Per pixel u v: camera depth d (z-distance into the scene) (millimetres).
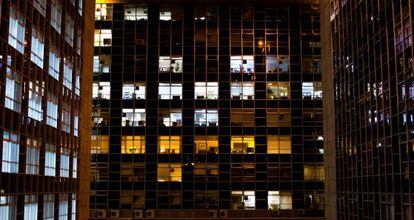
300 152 80312
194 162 79750
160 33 82375
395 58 46594
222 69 81750
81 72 56219
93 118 80625
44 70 44750
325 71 68625
